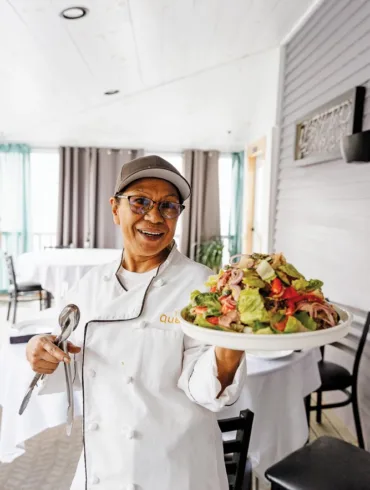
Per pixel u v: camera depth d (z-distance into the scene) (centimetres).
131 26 250
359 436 215
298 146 314
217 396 75
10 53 245
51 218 623
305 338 67
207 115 501
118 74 346
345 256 251
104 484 87
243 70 405
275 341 66
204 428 88
